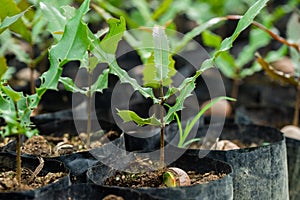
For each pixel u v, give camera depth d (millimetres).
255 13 968
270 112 1464
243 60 1450
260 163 1062
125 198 925
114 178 1013
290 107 1465
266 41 1458
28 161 1008
